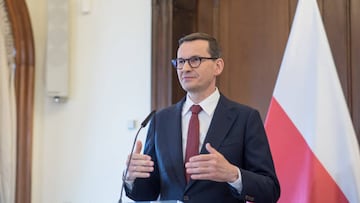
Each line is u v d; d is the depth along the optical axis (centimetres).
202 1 409
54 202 454
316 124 278
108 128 436
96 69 445
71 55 456
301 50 294
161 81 405
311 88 287
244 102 389
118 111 433
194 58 205
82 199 444
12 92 458
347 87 347
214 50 209
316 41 291
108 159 435
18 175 455
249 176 182
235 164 197
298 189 277
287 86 293
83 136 447
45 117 464
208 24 407
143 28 427
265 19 385
